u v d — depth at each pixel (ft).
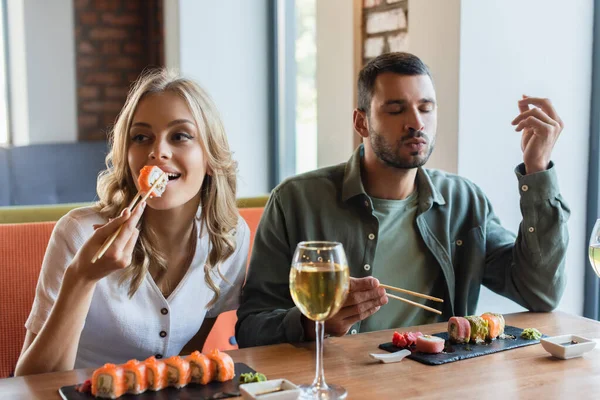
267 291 5.50
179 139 4.97
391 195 5.74
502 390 3.74
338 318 4.57
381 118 5.40
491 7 7.23
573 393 3.70
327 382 3.87
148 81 5.11
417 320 5.74
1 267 6.25
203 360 3.79
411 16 7.84
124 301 5.01
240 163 13.44
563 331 4.91
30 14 15.52
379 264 5.69
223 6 13.17
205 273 5.32
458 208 6.00
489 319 4.68
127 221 4.14
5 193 13.29
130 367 3.63
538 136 5.45
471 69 7.21
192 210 5.22
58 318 4.21
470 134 7.29
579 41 7.65
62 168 13.69
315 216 5.71
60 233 4.99
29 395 3.64
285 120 13.12
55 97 15.90
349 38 9.04
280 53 13.25
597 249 4.84
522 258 5.57
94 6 15.96
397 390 3.74
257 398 3.43
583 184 7.78
